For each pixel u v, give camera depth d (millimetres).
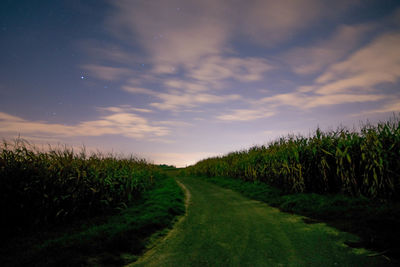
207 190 15305
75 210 7402
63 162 7578
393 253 3930
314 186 10281
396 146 7875
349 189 8594
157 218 7242
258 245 5027
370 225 5395
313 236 5297
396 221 5348
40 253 4570
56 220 6906
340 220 6281
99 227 6207
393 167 7773
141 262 4508
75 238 5336
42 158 7449
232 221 7234
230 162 20953
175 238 5879
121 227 6031
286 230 5957
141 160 17266
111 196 8961
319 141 10133
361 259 3902
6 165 6504
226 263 4238
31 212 6414
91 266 4188
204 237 5816
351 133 9492
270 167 13250
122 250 4941
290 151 11484
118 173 10305
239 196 12320
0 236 5695
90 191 7977
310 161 10391
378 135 8461
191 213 8742
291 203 8820
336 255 4172
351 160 8805
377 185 7734
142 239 5664
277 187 12453
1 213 6016
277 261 4176
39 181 6617
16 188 6328
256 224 6738
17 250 4953
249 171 15617
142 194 12375
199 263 4309
